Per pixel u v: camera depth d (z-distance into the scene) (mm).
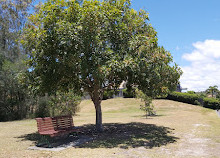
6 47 24812
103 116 21109
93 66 8172
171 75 10000
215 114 23000
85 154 6273
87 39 8211
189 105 31812
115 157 5953
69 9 8789
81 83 10898
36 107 22141
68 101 19031
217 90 55594
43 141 7852
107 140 8461
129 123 14219
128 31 9859
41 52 9008
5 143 8156
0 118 20266
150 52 8977
